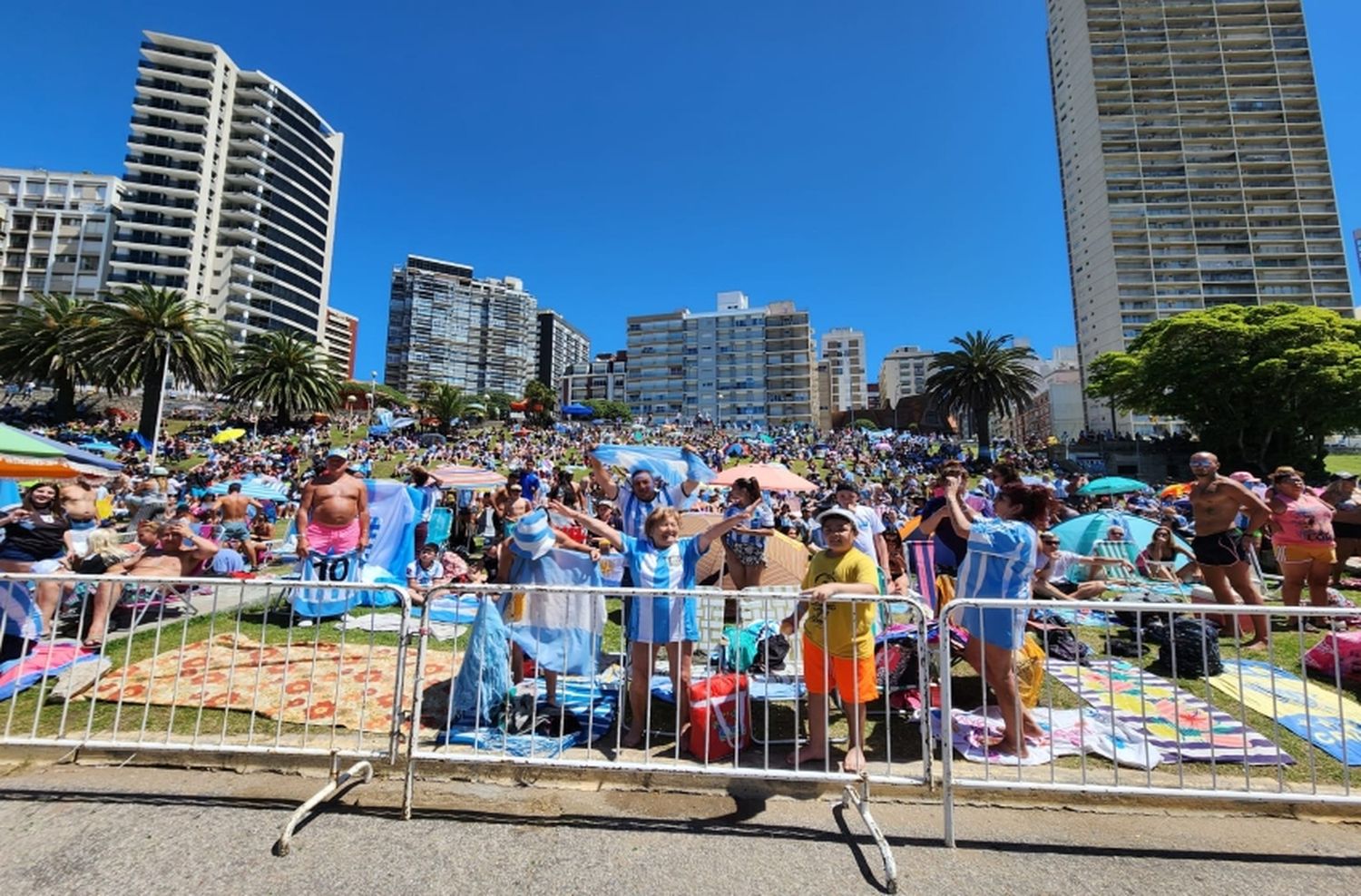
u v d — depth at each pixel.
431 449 42.75
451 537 13.48
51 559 5.96
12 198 93.56
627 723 4.09
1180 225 90.44
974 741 3.85
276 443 42.12
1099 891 2.54
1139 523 9.32
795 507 16.95
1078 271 99.38
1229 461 46.09
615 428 71.94
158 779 3.32
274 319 93.81
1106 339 91.69
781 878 2.58
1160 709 4.33
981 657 3.61
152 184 85.19
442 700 4.35
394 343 161.00
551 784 3.35
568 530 7.87
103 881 2.46
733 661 4.91
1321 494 8.27
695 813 3.11
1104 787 3.09
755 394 127.94
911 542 6.82
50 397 53.84
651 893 2.46
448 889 2.46
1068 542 9.59
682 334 135.25
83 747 3.48
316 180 103.88
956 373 53.56
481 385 171.88
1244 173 90.50
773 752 3.71
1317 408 40.53
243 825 2.90
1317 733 3.96
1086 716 4.21
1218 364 42.38
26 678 4.35
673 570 3.82
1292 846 2.87
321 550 6.62
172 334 41.69
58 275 86.75
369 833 2.86
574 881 2.53
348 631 6.22
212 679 4.63
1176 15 96.25
